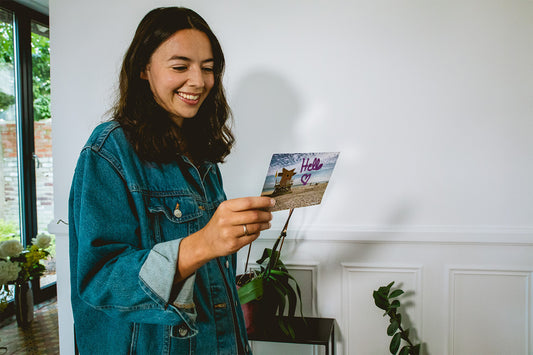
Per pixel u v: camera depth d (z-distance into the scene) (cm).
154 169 88
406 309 203
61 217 216
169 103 90
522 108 190
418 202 198
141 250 74
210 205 107
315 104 200
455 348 201
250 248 194
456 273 199
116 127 86
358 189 201
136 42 89
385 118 197
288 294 180
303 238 203
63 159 214
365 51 195
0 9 315
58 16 209
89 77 210
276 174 91
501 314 198
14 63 330
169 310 71
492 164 193
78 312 85
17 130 335
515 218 194
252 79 202
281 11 198
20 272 299
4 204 324
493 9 188
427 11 191
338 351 207
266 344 211
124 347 83
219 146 115
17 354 264
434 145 195
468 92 192
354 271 204
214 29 202
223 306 95
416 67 193
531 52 188
